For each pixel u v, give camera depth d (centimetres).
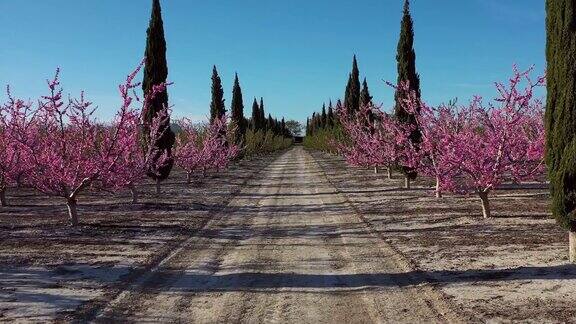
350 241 1119
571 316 570
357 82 4131
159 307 664
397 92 2183
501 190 1936
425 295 691
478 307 621
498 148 1243
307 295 711
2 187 1745
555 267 783
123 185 1331
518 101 1214
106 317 622
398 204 1680
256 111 7325
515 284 711
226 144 4019
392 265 880
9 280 800
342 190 2258
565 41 766
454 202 1645
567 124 773
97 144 1299
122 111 1208
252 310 647
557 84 784
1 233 1212
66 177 1245
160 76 2217
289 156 7094
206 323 600
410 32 2178
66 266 897
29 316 623
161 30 2223
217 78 4172
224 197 2086
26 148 1242
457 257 903
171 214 1579
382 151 2164
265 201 1953
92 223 1353
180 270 877
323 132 7075
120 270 870
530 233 1073
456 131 1369
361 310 637
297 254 999
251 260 952
